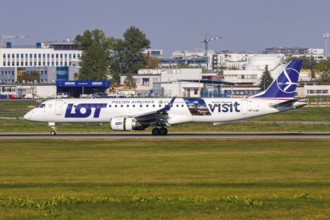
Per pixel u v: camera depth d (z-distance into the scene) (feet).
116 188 385.29
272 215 299.58
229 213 303.68
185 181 424.87
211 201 330.13
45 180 435.94
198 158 558.56
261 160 540.93
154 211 308.81
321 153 586.86
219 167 499.10
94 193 364.58
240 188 381.60
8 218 296.71
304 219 291.17
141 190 373.61
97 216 300.20
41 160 554.46
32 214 304.71
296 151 603.67
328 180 426.51
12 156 585.63
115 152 609.83
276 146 645.10
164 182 419.95
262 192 363.15
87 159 558.15
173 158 560.20
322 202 326.85
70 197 346.33
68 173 472.85
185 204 323.37
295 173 463.83
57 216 300.61
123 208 315.58
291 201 329.93
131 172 475.31
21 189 385.70
